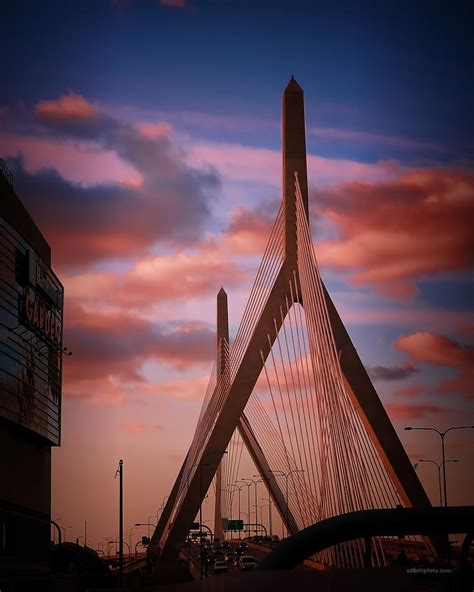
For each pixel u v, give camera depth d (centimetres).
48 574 6222
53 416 7362
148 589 2077
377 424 6725
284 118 7181
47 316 7131
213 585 1612
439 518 1510
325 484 5669
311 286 6406
